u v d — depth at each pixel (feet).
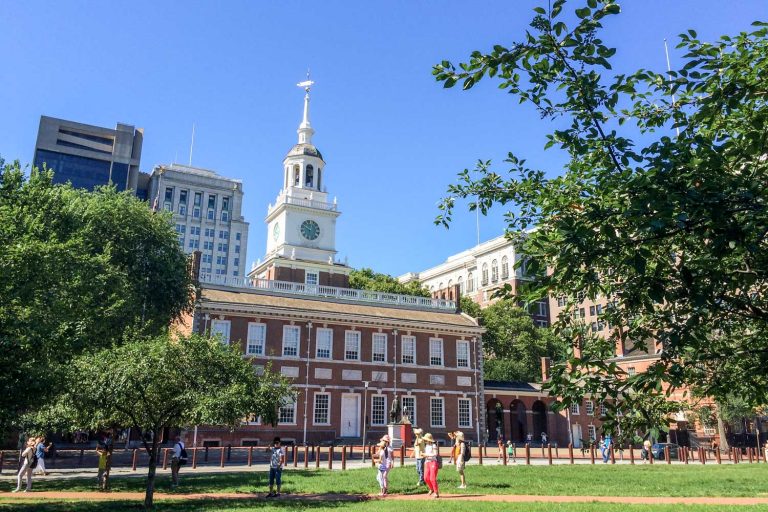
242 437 169.99
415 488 81.61
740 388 25.29
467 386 210.59
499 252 444.14
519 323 296.30
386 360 199.11
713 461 157.38
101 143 552.00
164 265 156.97
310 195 281.95
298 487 85.46
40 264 65.98
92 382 66.39
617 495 73.92
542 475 97.91
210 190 602.44
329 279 265.75
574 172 27.78
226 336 177.68
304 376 184.34
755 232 19.69
